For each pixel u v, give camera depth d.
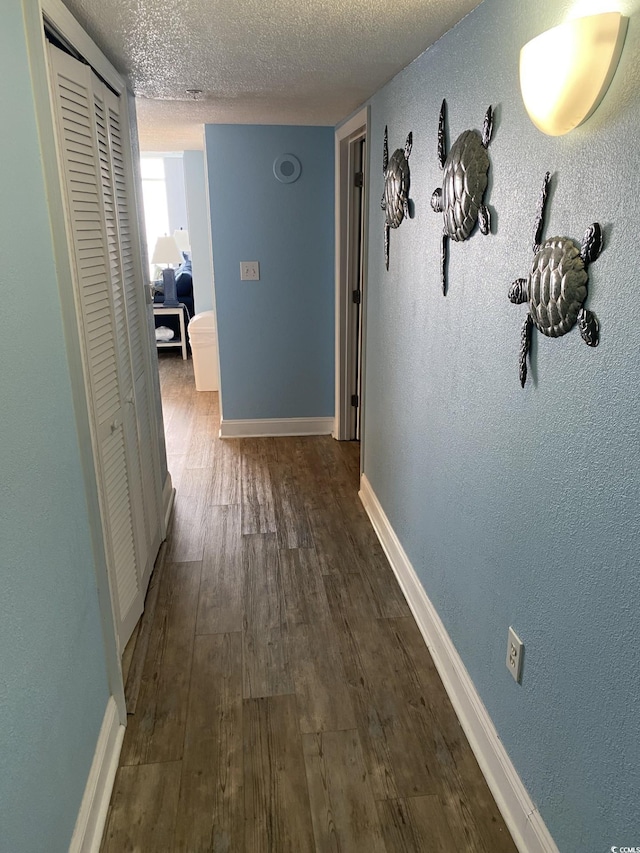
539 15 1.27
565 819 1.31
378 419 3.02
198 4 1.57
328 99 2.93
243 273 4.13
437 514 2.12
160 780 1.71
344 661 2.17
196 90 2.71
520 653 1.49
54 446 1.38
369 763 1.75
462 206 1.70
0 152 1.14
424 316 2.18
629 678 1.06
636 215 0.99
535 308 1.30
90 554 1.65
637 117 0.98
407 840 1.54
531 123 1.33
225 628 2.35
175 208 8.59
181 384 5.94
